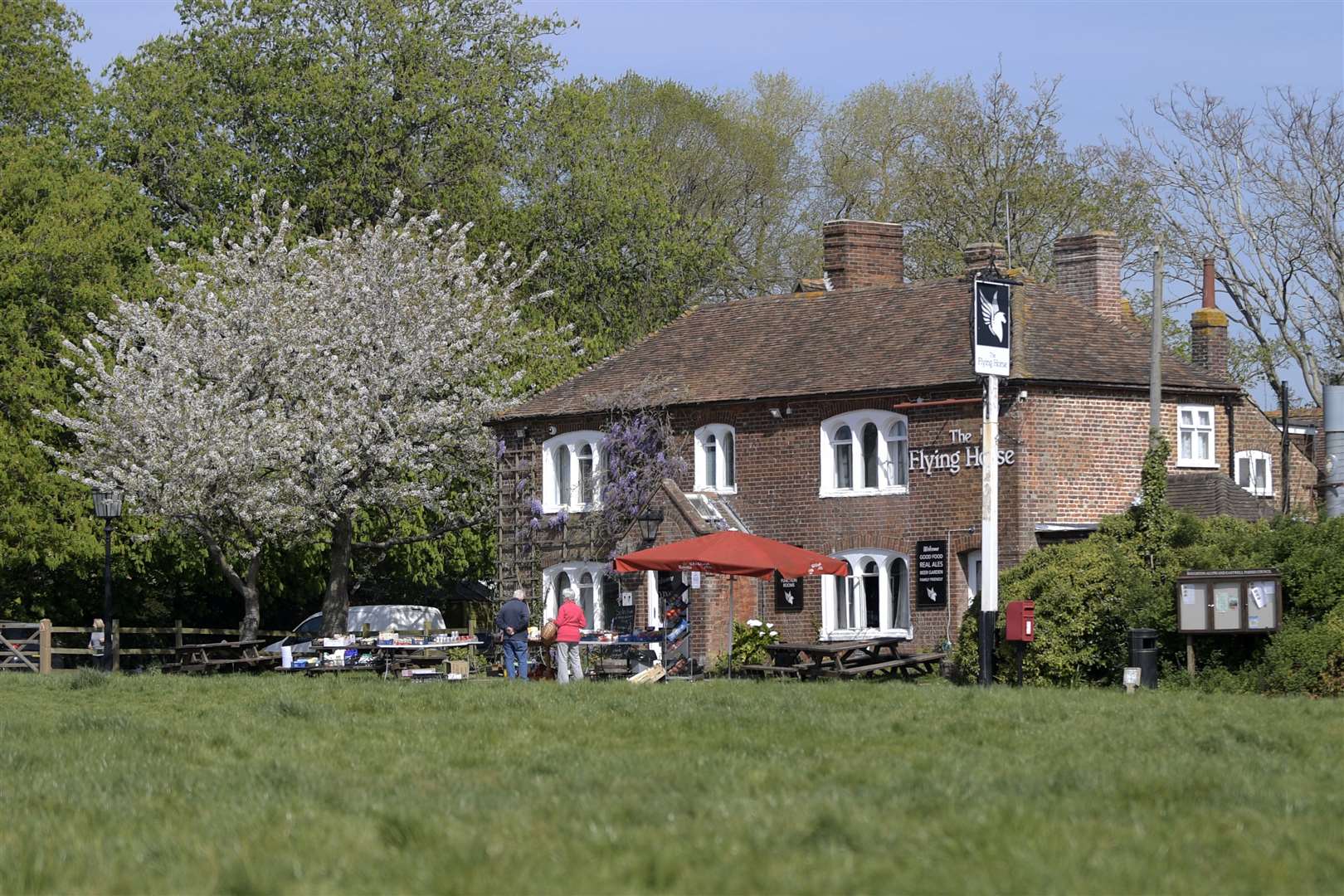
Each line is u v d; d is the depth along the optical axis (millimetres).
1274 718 21828
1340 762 17047
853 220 52188
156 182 66562
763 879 10609
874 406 44344
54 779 16531
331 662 42625
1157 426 39531
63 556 52531
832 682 31516
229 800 14758
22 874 11414
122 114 66688
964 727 20500
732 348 49812
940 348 44656
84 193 56906
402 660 43000
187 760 18359
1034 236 72125
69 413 53625
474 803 14133
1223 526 35812
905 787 14672
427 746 19406
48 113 61375
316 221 67250
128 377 48500
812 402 45375
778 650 38938
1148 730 19984
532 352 56188
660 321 72500
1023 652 34625
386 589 67875
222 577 59031
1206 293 53562
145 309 49938
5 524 51781
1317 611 32688
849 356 46375
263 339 48625
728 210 83562
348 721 22750
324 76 65625
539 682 31500
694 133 83250
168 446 47312
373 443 49125
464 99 68125
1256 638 32781
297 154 67375
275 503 48000
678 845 11781
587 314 70125
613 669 43688
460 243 53500
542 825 12820
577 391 51188
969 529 42469
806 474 45469
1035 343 43969
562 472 50969
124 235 57406
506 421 51688
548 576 50344
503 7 71625
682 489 47781
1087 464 43188
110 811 14258
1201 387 45312
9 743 20094
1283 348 68875
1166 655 34125
